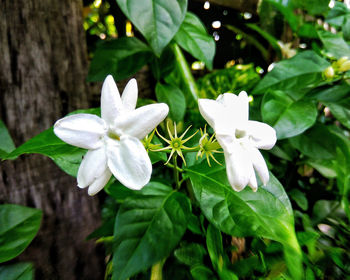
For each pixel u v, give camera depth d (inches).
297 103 5.2
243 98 3.5
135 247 3.2
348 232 5.1
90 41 9.7
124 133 3.1
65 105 5.3
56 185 5.1
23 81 4.8
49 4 4.8
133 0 3.7
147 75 8.0
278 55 7.8
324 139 5.6
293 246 3.1
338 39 6.2
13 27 4.6
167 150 3.5
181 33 5.3
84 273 5.4
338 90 5.8
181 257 4.1
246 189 3.6
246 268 3.7
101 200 7.1
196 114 6.9
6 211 4.0
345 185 5.5
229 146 3.1
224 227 3.2
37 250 4.9
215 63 11.4
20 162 4.7
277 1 6.6
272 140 3.4
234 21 9.6
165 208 3.6
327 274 4.1
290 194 6.3
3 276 3.9
